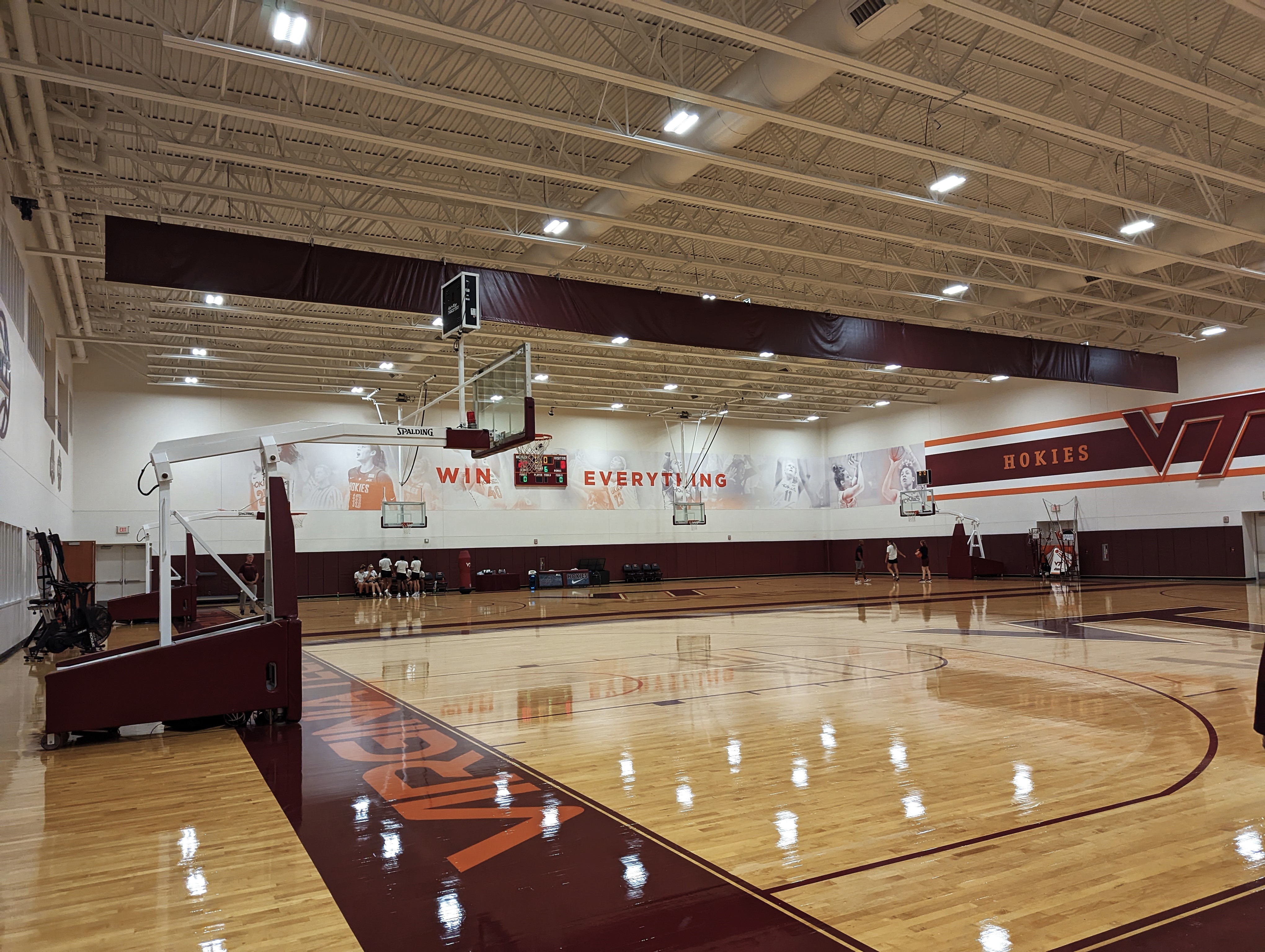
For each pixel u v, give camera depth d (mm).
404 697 7820
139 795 4762
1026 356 18000
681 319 14148
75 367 22625
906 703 6941
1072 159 12758
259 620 7695
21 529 13164
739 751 5441
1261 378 20875
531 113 8953
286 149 11609
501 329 19141
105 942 2885
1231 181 11133
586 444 30172
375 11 7195
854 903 3059
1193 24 9609
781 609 17531
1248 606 14977
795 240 15398
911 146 9953
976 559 26844
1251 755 5078
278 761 5484
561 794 4547
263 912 3105
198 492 23938
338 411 25953
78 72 8570
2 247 11242
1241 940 2709
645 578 30219
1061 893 3117
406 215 12258
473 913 3039
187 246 10828
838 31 7969
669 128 9742
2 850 3865
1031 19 7766
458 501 27750
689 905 3064
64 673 6012
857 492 33188
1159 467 23109
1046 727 5941
